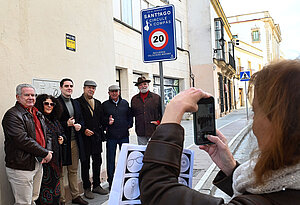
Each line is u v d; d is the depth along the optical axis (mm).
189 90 874
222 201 683
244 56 40000
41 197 3596
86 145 4645
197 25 20078
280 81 660
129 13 12195
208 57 19953
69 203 4484
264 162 658
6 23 3658
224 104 25125
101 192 4949
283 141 638
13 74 3740
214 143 1081
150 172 736
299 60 699
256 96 718
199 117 1041
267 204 628
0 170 3389
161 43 4094
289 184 639
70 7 4965
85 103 4758
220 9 24188
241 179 739
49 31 4453
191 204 665
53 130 3775
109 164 5180
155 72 14508
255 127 711
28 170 3229
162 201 688
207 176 5605
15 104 3434
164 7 4062
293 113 633
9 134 3172
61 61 4711
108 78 6109
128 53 11789
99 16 5848
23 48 3926
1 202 3369
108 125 5219
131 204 1037
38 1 4238
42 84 4262
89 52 5484
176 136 768
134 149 1061
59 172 3752
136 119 5516
